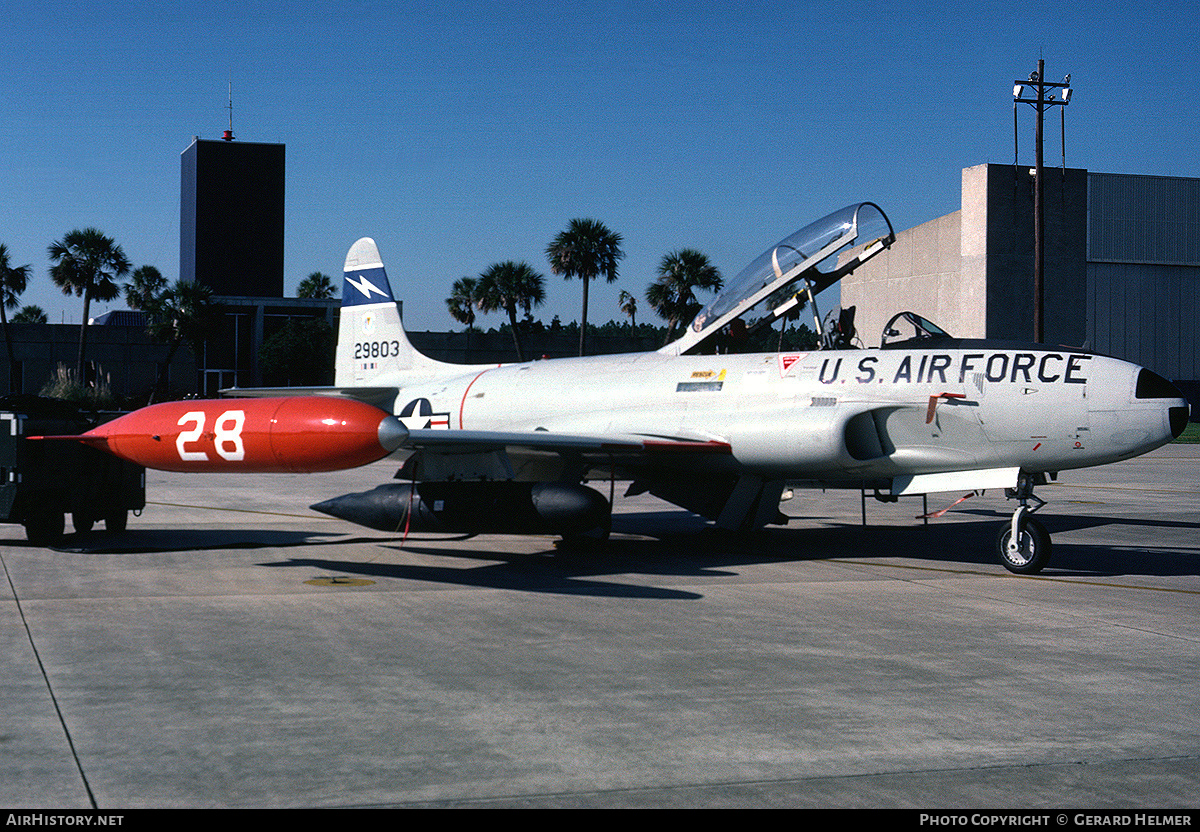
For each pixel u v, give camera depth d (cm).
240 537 1175
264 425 805
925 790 380
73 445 1073
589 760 409
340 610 734
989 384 963
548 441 951
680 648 615
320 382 5856
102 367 5691
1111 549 1138
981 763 411
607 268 4841
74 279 5169
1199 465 2733
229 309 6016
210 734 439
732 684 530
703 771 398
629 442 1011
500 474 985
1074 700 505
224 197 8688
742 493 1107
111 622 682
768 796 372
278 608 739
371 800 365
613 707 485
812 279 1155
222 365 6069
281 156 8812
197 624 678
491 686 523
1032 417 944
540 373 1301
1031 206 4334
